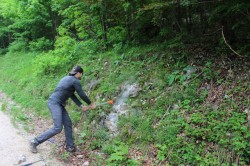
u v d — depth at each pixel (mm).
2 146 5672
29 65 13297
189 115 5262
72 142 5445
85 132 6152
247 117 4719
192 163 4473
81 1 9211
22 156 5180
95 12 9203
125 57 7898
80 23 9961
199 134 4746
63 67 10047
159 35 8141
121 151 5074
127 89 6625
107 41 9406
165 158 4730
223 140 4484
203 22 7570
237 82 5418
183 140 4816
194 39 7242
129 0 7867
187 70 6215
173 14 7762
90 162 5094
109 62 8156
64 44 10375
